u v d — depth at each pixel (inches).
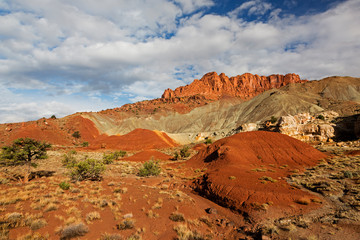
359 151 1466.5
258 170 1025.5
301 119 3176.7
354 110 3833.7
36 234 319.9
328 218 473.1
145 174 1138.0
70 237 328.5
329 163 1185.4
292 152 1379.2
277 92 6658.5
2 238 297.1
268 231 439.5
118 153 2101.4
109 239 340.5
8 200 460.1
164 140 3791.8
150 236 388.2
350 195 590.2
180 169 1348.4
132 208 535.2
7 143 3250.5
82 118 5669.3
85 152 2674.7
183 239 384.5
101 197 592.7
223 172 949.2
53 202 491.5
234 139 1553.9
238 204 616.1
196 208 591.5
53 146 3324.3
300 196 618.8
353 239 375.2
